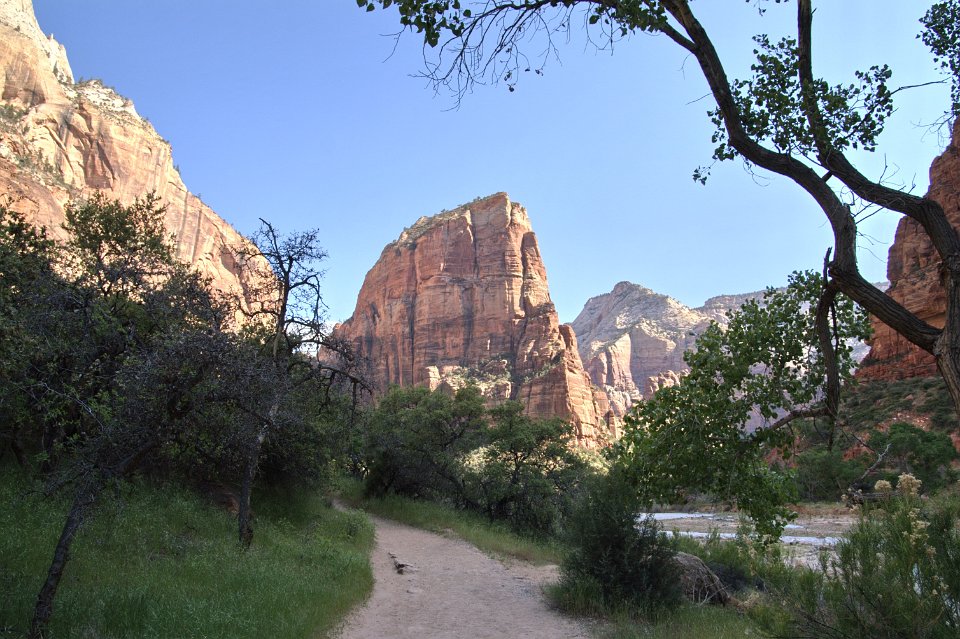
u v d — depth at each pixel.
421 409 32.28
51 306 8.10
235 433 11.56
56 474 7.28
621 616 9.83
